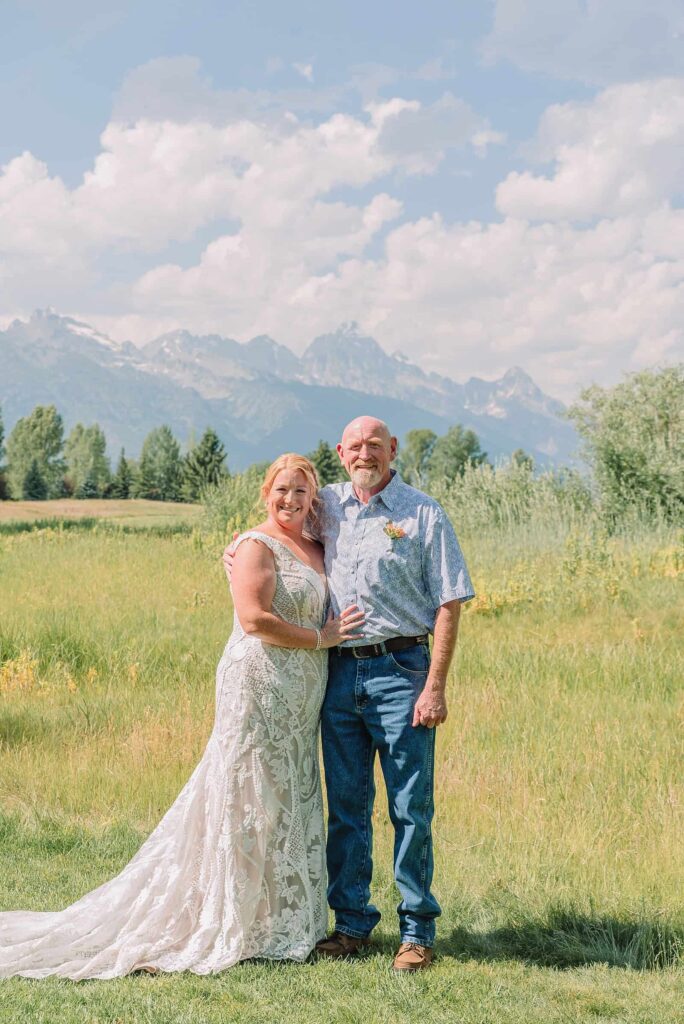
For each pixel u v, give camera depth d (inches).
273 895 161.9
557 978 157.2
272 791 162.7
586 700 350.3
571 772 271.6
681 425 1036.5
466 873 207.8
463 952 170.1
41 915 172.2
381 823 243.1
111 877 205.2
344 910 169.0
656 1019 140.5
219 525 946.7
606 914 183.2
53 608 558.9
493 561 713.6
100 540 1011.3
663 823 229.0
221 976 153.1
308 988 148.2
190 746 307.1
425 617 166.9
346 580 168.6
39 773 285.7
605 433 1007.6
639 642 439.5
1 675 412.5
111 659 446.9
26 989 146.8
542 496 964.0
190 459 3863.2
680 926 176.2
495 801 253.4
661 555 661.3
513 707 340.5
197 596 594.6
